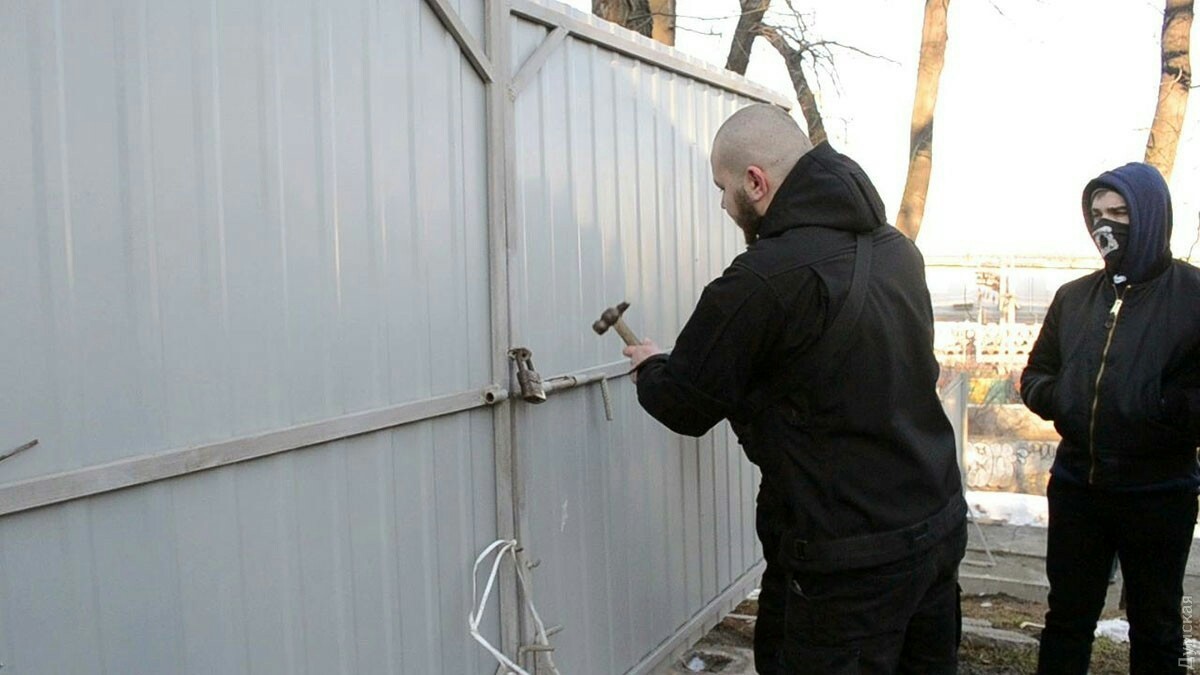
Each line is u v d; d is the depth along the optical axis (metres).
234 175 1.81
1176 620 2.94
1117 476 2.87
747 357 2.18
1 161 1.44
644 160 3.40
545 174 2.80
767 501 2.40
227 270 1.80
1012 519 5.71
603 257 3.13
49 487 1.50
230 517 1.84
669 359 2.30
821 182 2.23
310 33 1.98
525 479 2.70
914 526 2.21
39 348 1.50
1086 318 2.99
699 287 3.85
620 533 3.22
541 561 2.78
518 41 2.68
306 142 1.97
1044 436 9.15
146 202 1.65
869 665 2.22
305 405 1.98
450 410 2.40
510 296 2.62
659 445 3.50
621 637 3.22
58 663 1.55
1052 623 3.10
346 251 2.08
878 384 2.18
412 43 2.28
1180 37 7.13
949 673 2.50
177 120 1.70
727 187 2.39
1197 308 2.78
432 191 2.35
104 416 1.59
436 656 2.39
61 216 1.52
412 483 2.31
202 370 1.76
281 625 1.95
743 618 4.08
